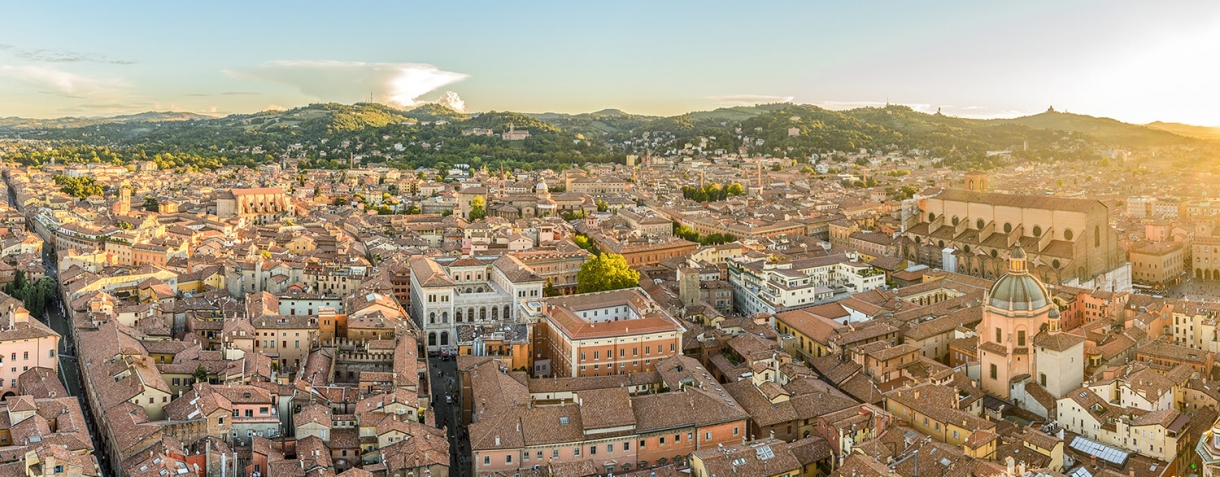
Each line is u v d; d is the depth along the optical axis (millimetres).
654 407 193875
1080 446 196500
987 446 174000
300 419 186250
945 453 168000
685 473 174625
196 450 176500
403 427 183750
